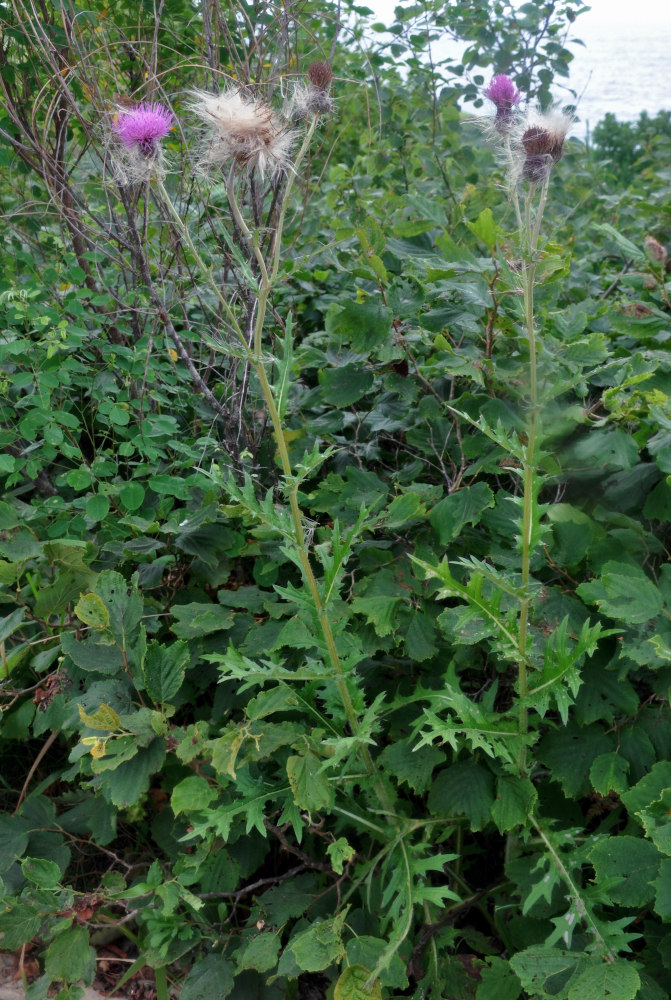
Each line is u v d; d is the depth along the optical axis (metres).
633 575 1.92
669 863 1.64
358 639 2.10
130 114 1.71
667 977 1.86
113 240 2.91
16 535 2.50
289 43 2.91
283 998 2.06
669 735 1.99
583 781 1.98
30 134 2.96
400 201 3.67
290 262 2.88
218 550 2.52
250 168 1.63
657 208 3.17
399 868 1.90
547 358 2.28
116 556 2.59
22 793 2.44
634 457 2.16
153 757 2.04
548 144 1.61
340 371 2.51
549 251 2.09
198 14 3.18
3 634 2.32
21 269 3.10
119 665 2.19
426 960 2.12
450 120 4.24
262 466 2.77
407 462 2.81
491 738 1.83
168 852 2.28
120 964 2.36
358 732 1.84
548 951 1.71
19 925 2.02
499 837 2.38
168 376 2.90
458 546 2.36
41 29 2.65
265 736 1.96
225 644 2.35
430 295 2.55
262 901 2.10
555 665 1.78
